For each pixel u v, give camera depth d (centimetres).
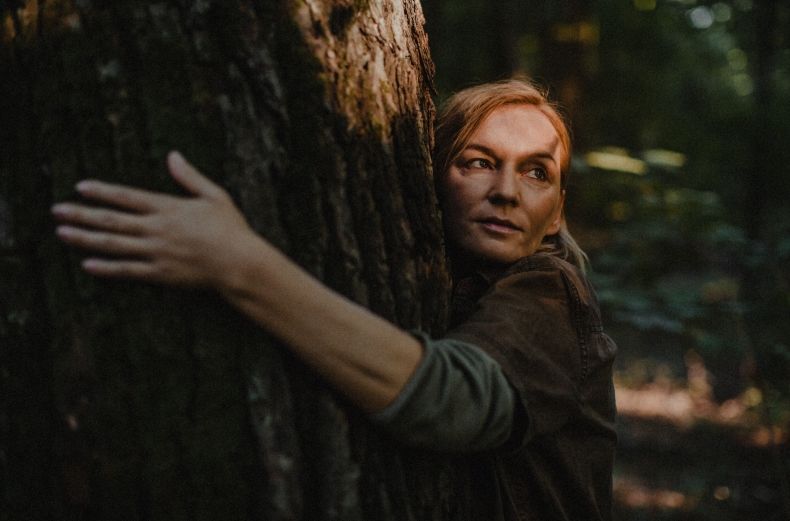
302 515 106
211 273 98
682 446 541
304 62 108
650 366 757
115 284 101
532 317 123
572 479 132
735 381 660
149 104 102
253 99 105
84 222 98
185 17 103
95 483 101
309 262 108
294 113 107
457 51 848
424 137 132
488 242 134
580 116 702
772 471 443
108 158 101
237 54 104
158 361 101
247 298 99
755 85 836
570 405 121
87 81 101
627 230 397
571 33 709
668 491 463
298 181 107
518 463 129
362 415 110
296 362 107
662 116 1059
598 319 136
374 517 110
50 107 101
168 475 101
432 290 125
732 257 410
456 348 111
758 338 350
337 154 111
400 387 103
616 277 354
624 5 988
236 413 103
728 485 446
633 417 633
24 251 102
